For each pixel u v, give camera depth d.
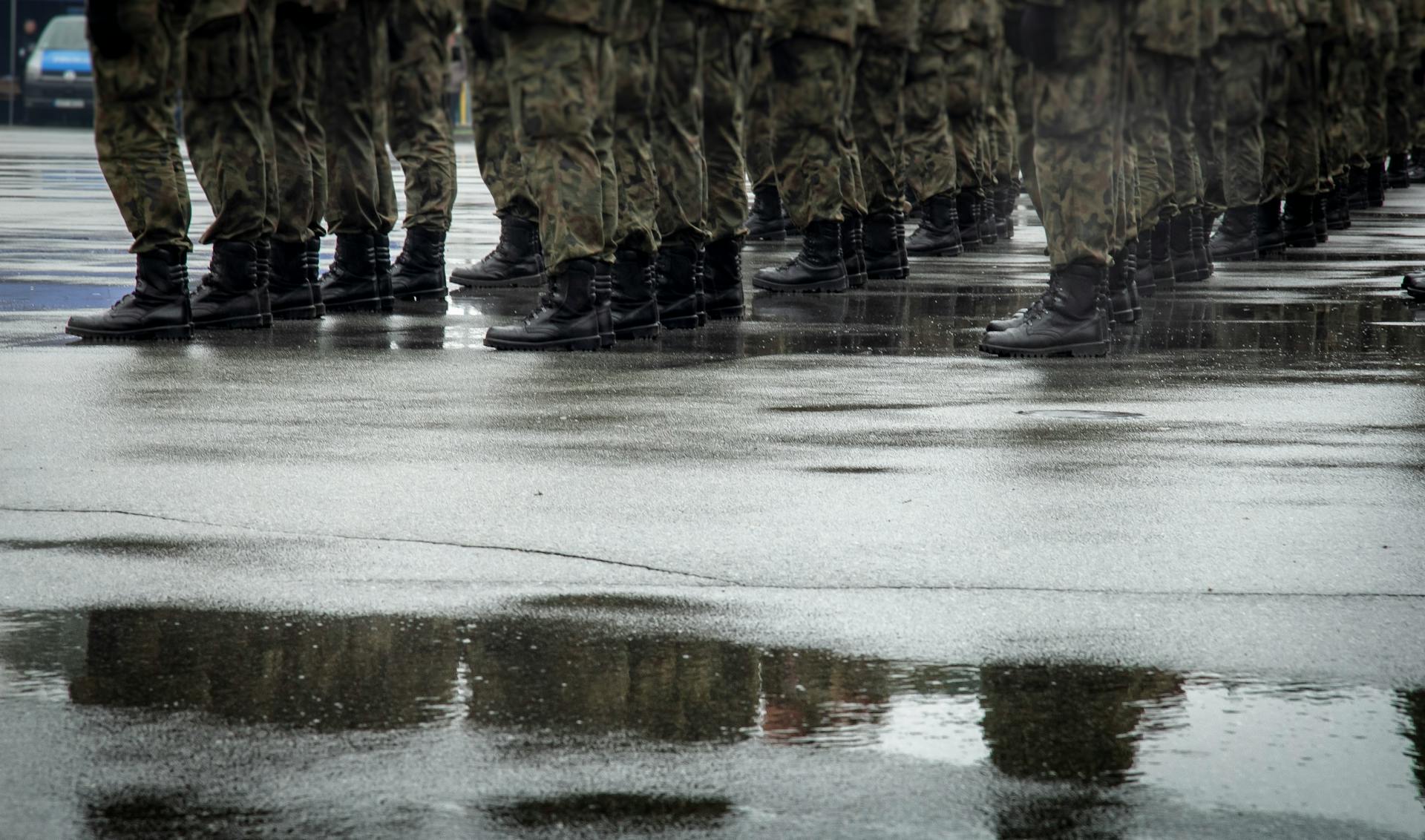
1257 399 19.92
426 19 30.66
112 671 9.88
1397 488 15.05
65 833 7.69
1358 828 7.86
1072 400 19.83
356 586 11.68
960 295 32.41
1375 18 54.41
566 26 23.09
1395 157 76.62
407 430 17.52
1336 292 33.19
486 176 33.66
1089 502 14.44
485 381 20.88
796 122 32.31
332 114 28.22
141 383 20.47
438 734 8.93
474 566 12.23
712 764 8.55
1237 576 12.16
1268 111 41.44
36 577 11.82
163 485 14.74
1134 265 27.62
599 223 23.67
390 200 29.00
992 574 12.16
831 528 13.42
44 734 8.89
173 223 24.31
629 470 15.59
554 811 7.96
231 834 7.69
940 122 42.19
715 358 23.19
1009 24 23.12
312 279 27.62
